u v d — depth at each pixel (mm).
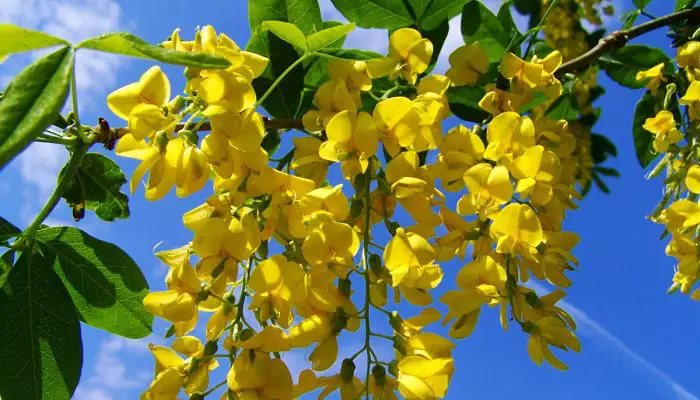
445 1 347
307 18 329
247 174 277
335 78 302
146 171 264
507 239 284
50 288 281
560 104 395
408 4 344
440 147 295
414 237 268
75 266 293
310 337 262
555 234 305
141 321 298
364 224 285
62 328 279
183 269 274
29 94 206
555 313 304
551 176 289
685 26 384
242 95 259
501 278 283
